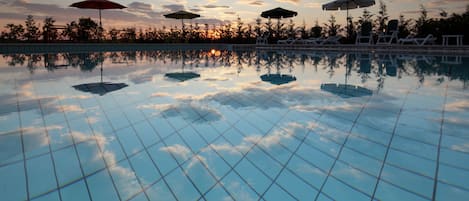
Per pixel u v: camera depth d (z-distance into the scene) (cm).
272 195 128
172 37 1569
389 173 144
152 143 184
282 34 1555
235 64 723
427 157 160
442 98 299
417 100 292
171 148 177
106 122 224
